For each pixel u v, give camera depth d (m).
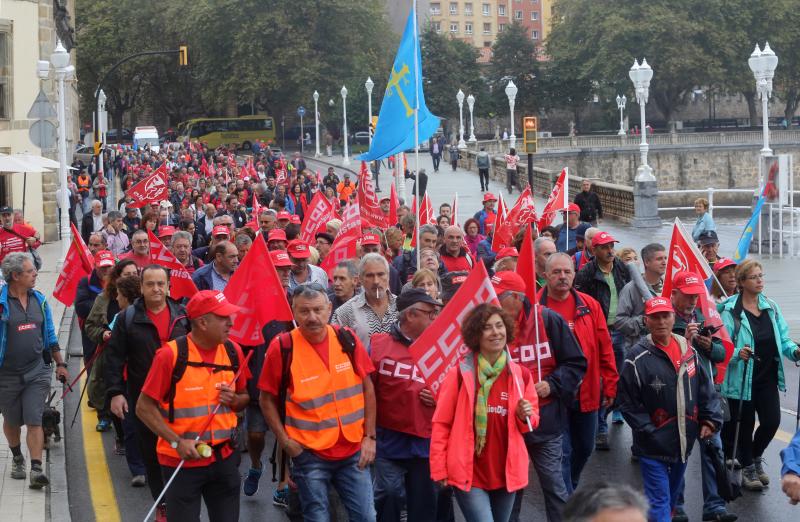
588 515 3.29
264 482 10.43
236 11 86.50
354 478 7.24
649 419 8.05
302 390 7.14
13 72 35.19
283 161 57.84
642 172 35.84
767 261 25.61
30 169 22.09
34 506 9.30
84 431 12.33
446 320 7.18
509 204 42.81
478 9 136.00
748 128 93.25
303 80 88.38
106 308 10.62
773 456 10.84
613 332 11.23
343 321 8.82
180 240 14.38
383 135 13.38
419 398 7.57
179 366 7.04
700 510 9.33
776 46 88.25
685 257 9.73
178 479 7.07
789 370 15.12
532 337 8.13
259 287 8.79
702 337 9.05
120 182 57.88
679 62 83.50
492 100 100.31
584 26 91.12
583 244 15.80
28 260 9.85
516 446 6.88
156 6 95.81
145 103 102.62
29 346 9.80
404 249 15.10
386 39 96.12
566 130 110.56
